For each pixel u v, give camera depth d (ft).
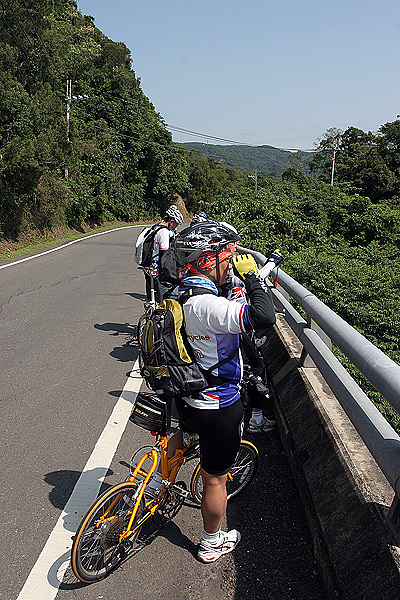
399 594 5.84
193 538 9.37
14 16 76.95
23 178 67.00
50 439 13.06
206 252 7.82
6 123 66.49
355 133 187.21
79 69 156.87
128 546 8.66
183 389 7.73
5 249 62.54
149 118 168.55
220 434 7.97
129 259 55.42
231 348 7.79
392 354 26.12
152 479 8.87
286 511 10.02
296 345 15.29
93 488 10.87
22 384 16.96
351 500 7.86
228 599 7.89
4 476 11.31
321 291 34.04
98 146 139.33
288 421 11.84
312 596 7.84
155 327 7.94
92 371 18.31
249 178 301.22
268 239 48.78
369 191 139.33
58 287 35.88
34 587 8.13
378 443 6.99
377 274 36.29
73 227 100.83
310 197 68.85
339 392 9.05
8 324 24.91
